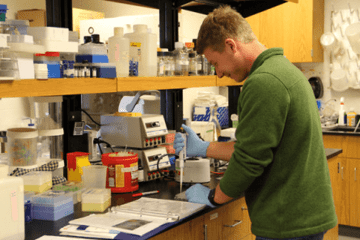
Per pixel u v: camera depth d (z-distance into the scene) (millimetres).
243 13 3434
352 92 4922
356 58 4816
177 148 2135
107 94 3314
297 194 1463
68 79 1768
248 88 1461
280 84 1420
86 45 1941
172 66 2535
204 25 1647
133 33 2283
